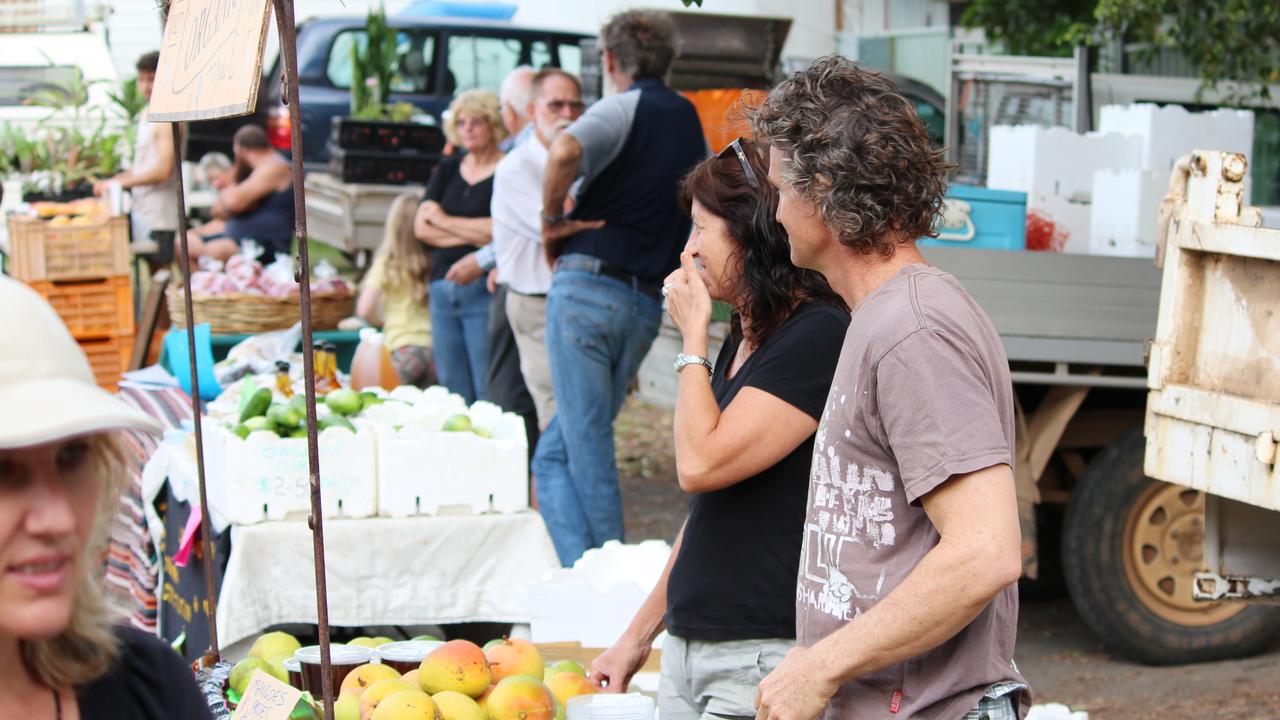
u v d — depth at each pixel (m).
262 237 8.61
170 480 4.34
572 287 5.22
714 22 8.91
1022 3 10.06
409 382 6.71
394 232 6.73
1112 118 6.50
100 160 9.77
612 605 3.27
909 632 1.88
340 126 8.20
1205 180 3.58
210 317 6.41
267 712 2.24
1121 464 5.11
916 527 1.99
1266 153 7.82
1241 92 7.85
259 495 3.73
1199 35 7.91
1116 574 5.13
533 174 5.75
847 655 1.93
